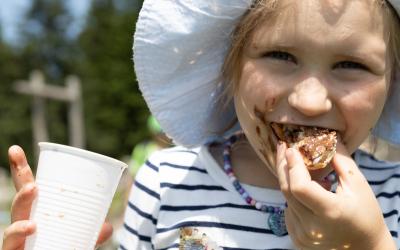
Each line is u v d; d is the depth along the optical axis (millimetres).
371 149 2406
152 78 2299
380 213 1824
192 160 2475
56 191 1839
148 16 2225
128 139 41812
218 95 2381
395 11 1963
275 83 1934
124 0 52688
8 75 54188
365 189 1833
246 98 2033
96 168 1847
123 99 41875
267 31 1937
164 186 2430
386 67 1974
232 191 2330
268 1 1923
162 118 2377
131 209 2504
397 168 2438
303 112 1867
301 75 1899
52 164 1852
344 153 1915
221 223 2283
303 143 1929
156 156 2570
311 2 1852
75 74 54875
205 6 2121
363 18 1860
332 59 1873
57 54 57500
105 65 43219
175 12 2188
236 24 2131
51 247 1829
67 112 50750
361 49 1866
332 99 1893
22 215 1872
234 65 2145
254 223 2262
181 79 2316
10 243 1840
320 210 1745
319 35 1849
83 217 1842
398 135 2334
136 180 2549
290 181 1782
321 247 1818
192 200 2363
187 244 2297
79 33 56219
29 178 1947
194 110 2404
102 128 42594
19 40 58156
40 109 43812
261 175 2330
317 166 1895
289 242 2213
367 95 1911
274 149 2002
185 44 2215
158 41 2229
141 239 2438
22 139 50156
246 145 2381
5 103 51688
